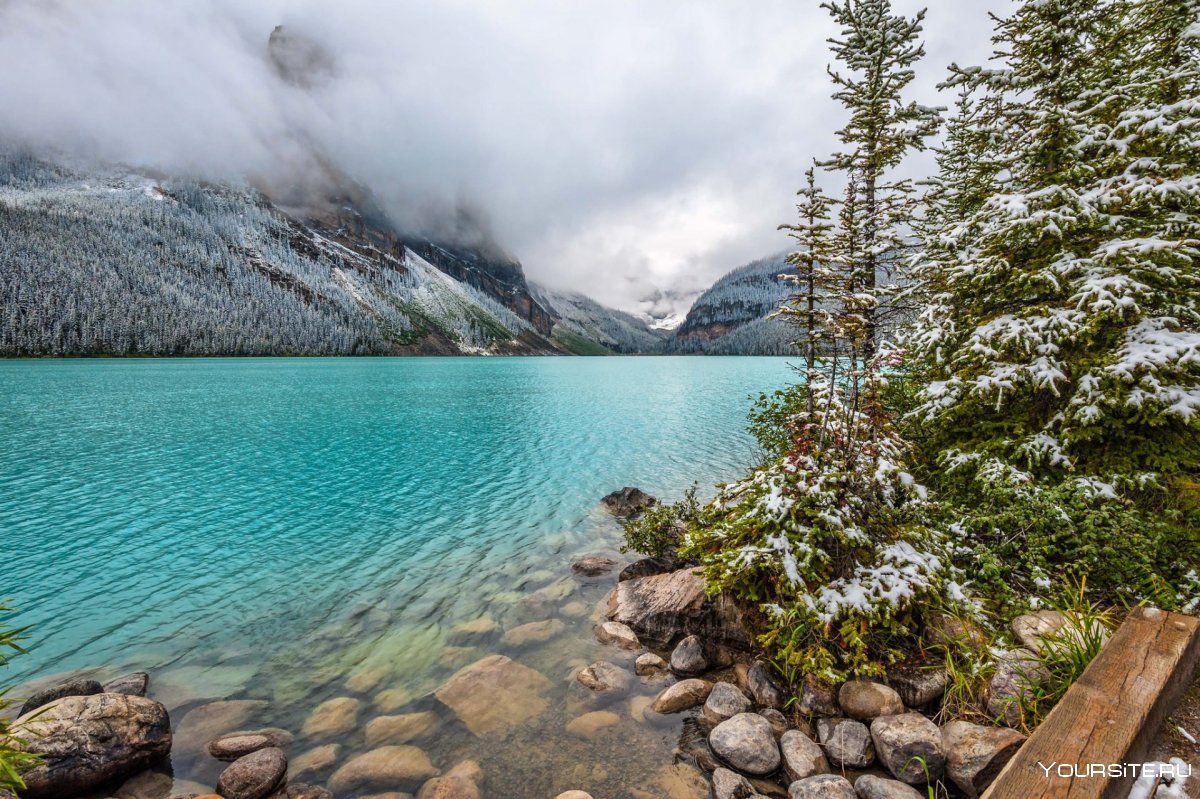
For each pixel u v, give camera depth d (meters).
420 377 104.31
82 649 10.12
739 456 28.05
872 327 9.00
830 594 7.36
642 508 18.75
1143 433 9.17
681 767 6.52
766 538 7.89
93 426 38.38
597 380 97.75
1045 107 10.06
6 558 14.77
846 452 8.06
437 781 6.34
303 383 81.56
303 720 7.90
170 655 9.87
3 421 40.38
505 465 26.44
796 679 7.49
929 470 12.22
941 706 6.62
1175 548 7.75
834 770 6.25
